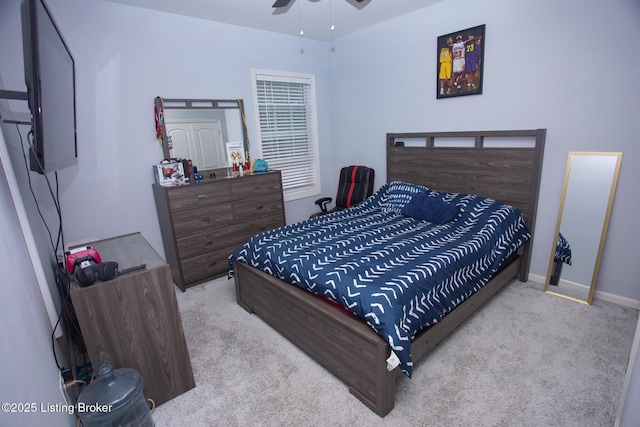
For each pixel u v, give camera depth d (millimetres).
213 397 1852
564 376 1838
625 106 2287
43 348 1298
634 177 2320
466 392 1775
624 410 1171
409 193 3424
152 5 2896
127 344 1671
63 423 1308
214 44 3422
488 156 3023
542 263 2904
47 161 1354
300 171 4543
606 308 2480
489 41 2881
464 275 2186
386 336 1553
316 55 4316
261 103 3953
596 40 2336
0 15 2293
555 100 2600
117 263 1706
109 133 2928
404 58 3553
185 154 3348
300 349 2232
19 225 1490
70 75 1950
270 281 2311
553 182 2721
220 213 3314
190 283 3244
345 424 1634
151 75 3076
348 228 2881
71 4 2611
